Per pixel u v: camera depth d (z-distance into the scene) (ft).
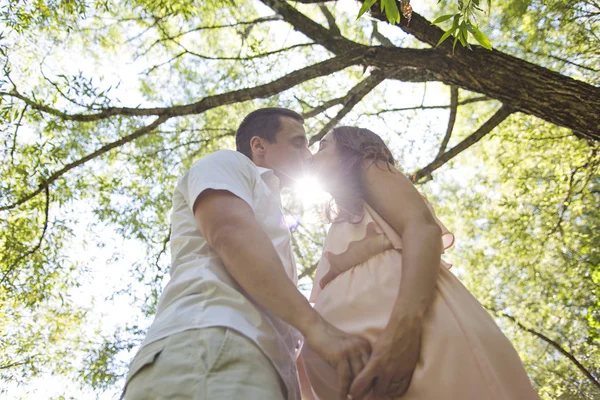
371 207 4.93
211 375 3.76
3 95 17.29
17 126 17.28
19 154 18.67
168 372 3.82
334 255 4.91
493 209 24.82
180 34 19.27
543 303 24.40
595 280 21.34
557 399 26.73
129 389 3.95
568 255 23.06
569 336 25.35
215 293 4.23
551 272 23.76
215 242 4.28
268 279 4.06
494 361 4.24
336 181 5.03
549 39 21.50
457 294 4.55
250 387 3.77
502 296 25.18
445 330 4.18
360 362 3.95
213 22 22.47
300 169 6.37
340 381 3.87
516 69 12.28
